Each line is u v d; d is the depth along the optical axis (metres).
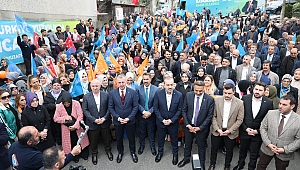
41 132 3.93
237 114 3.87
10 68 5.95
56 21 10.91
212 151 4.15
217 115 4.02
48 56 7.25
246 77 5.72
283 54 7.39
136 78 6.20
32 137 2.74
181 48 9.09
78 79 5.01
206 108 4.02
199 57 8.05
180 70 6.58
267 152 3.50
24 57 7.12
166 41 10.59
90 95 4.42
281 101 3.21
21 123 3.98
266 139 3.41
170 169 4.27
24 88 4.89
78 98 5.01
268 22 13.13
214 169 4.22
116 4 22.28
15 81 5.05
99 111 4.43
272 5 21.41
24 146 2.73
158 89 4.70
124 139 5.43
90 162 4.55
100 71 6.15
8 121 3.84
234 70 5.75
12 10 8.49
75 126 4.25
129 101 4.38
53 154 2.43
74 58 7.17
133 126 4.48
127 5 24.11
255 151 3.88
